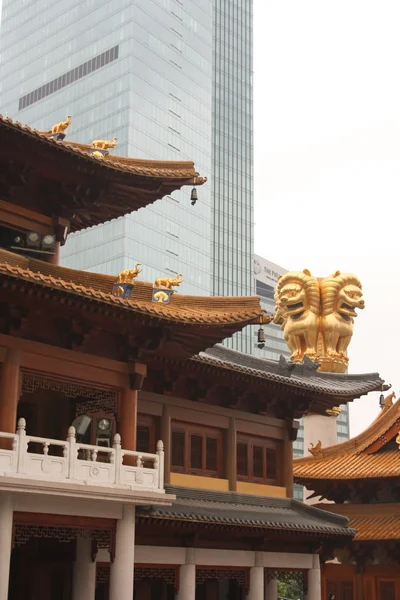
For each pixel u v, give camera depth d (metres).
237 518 36.19
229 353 41.56
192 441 39.19
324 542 42.91
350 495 53.00
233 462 40.34
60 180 33.72
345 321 59.44
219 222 174.75
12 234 33.88
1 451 26.61
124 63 137.12
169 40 148.12
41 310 29.25
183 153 148.88
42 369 29.61
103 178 33.91
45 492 27.12
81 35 145.62
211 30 164.38
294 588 99.56
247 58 190.62
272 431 43.12
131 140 133.50
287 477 43.34
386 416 52.78
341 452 53.88
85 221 37.78
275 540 40.47
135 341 32.12
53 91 147.88
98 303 29.00
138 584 38.75
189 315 31.23
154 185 34.94
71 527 29.27
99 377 31.31
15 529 28.28
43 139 31.28
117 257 129.62
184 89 151.50
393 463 50.81
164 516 32.56
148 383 37.62
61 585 34.25
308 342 58.94
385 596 49.34
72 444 28.59
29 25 157.00
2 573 26.31
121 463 29.98
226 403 40.84
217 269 172.00
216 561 37.44
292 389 41.88
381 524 49.47
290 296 59.56
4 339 28.58
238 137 184.12
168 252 141.62
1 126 30.16
